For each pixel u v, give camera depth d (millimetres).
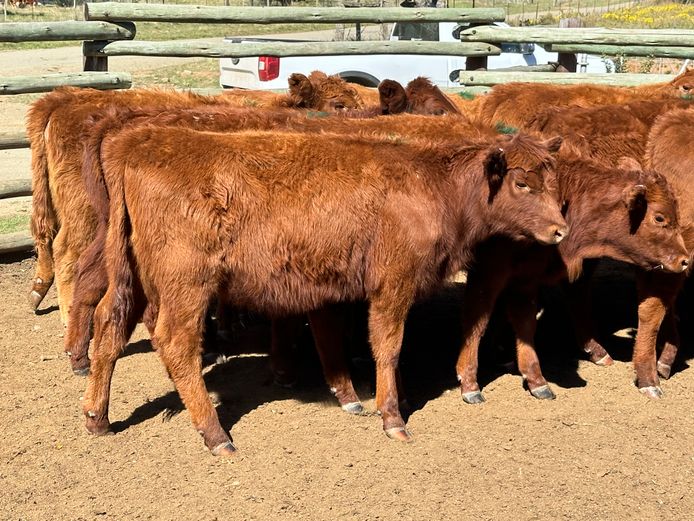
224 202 5539
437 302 8828
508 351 7617
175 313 5551
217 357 7242
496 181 5977
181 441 5797
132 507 5059
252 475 5410
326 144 5875
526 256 6484
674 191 6824
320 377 7004
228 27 36719
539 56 16469
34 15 37469
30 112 7449
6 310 8234
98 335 5723
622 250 6562
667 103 7422
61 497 5148
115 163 5586
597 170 6574
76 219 7312
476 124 7004
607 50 11938
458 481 5391
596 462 5664
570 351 7715
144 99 7523
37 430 5887
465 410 6410
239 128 6680
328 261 5777
